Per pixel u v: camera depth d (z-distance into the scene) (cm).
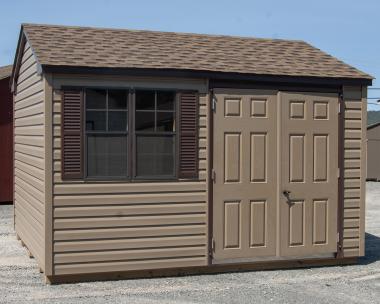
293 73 914
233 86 891
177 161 868
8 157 1788
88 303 736
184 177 872
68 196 820
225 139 891
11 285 823
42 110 838
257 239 911
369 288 830
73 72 809
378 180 3306
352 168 962
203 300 756
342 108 949
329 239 952
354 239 969
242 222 903
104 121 834
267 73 898
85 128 825
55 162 813
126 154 847
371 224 1502
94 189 830
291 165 925
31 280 850
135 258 852
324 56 1045
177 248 871
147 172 856
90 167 830
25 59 1019
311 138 934
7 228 1321
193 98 873
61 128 813
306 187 934
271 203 916
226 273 904
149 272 870
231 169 895
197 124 876
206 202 883
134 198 850
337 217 957
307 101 930
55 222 816
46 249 812
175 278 870
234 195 898
